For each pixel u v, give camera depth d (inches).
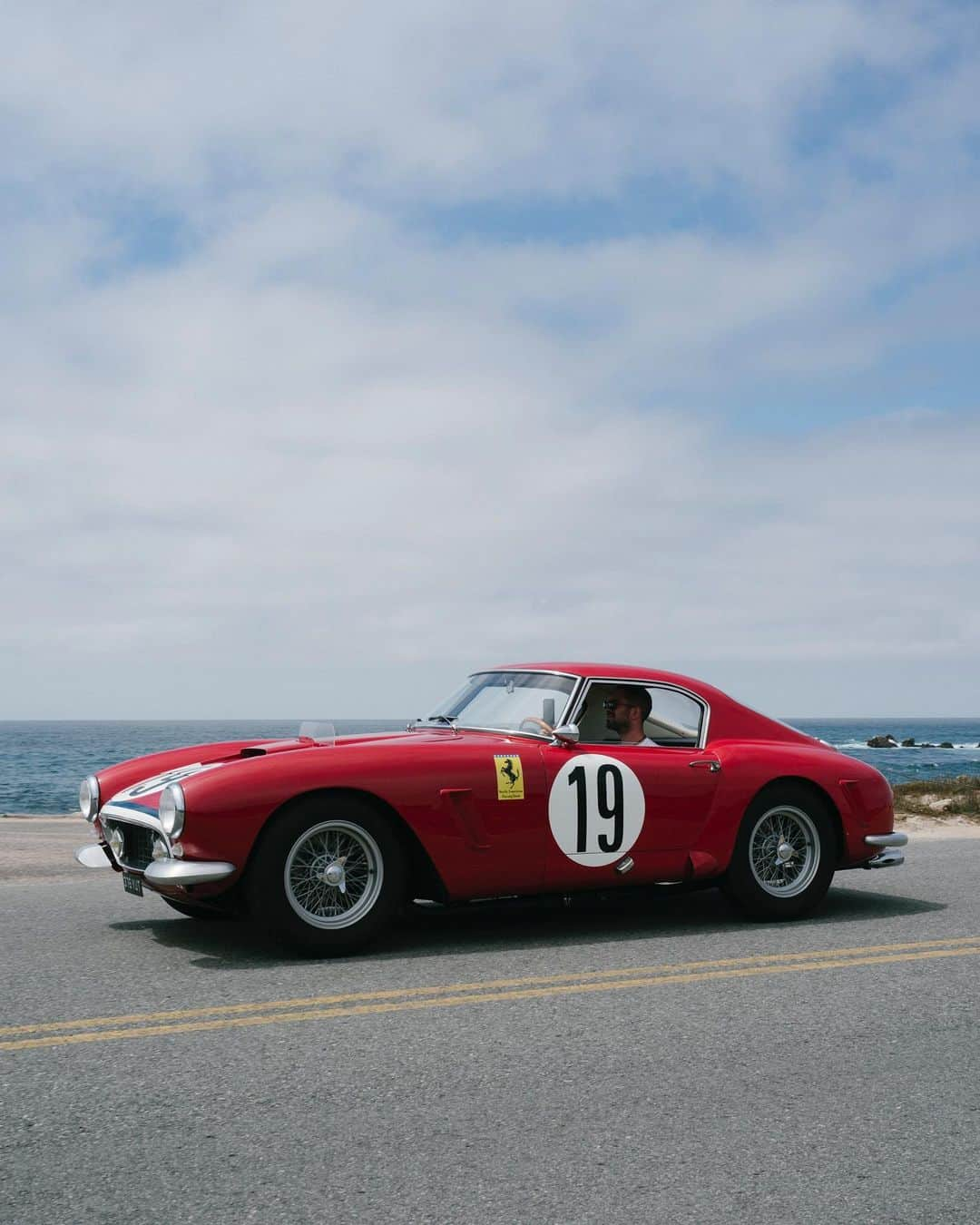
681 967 193.2
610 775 220.2
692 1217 97.5
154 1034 152.3
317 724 237.9
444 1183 104.2
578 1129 118.1
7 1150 112.0
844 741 4581.7
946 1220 97.3
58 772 2245.3
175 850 191.2
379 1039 150.4
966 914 248.7
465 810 206.1
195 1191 102.3
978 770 1788.9
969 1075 136.5
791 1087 131.8
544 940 217.2
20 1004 167.5
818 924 235.8
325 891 200.5
